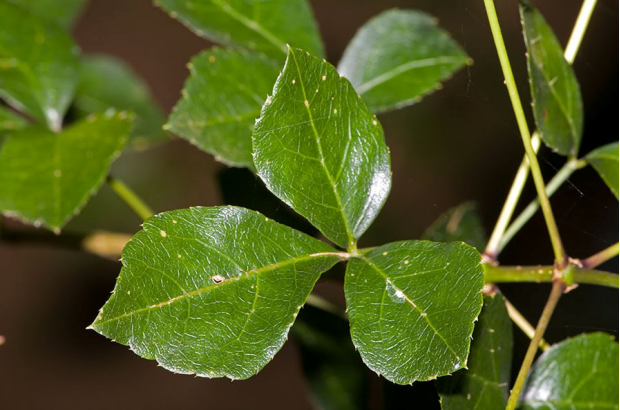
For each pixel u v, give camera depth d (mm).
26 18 480
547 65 433
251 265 395
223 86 445
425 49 467
